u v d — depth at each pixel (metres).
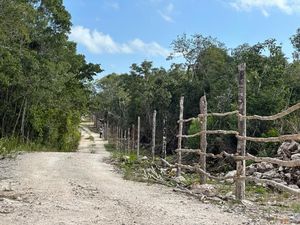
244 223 6.71
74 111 46.00
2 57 28.73
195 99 45.91
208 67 48.16
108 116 78.75
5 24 21.61
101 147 54.16
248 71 31.48
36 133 41.00
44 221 6.36
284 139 8.16
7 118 38.06
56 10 35.94
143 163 17.94
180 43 52.34
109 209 7.60
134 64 56.94
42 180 11.91
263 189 11.94
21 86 34.53
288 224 6.72
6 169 14.94
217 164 20.70
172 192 10.31
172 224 6.48
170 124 48.38
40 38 35.59
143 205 8.15
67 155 25.08
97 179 12.88
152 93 51.66
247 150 21.73
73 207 7.68
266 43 33.06
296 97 33.22
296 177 13.50
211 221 6.81
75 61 41.72
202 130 11.98
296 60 42.34
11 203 7.73
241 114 9.47
